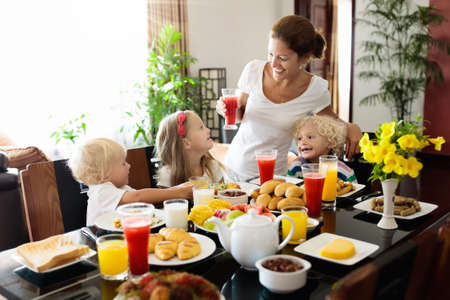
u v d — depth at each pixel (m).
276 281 0.94
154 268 1.10
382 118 6.64
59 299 0.97
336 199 1.72
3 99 4.39
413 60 5.93
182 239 1.20
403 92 6.23
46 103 4.65
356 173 2.31
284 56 1.94
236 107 2.14
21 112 4.50
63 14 4.65
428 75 6.07
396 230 1.36
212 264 1.14
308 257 1.17
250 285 1.02
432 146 6.21
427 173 5.19
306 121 2.09
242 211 1.35
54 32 4.61
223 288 1.00
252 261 1.06
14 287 1.03
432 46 6.02
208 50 6.09
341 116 7.32
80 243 1.29
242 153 2.30
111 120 5.18
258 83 2.24
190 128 2.01
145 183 2.11
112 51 5.08
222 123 5.51
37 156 3.22
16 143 4.47
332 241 1.18
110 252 1.04
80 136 4.86
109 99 5.13
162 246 1.14
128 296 0.74
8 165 2.99
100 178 1.59
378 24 6.48
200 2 5.88
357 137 2.01
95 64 4.96
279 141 2.25
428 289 0.83
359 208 1.58
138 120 5.36
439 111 6.10
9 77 4.40
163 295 0.70
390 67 6.45
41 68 4.57
